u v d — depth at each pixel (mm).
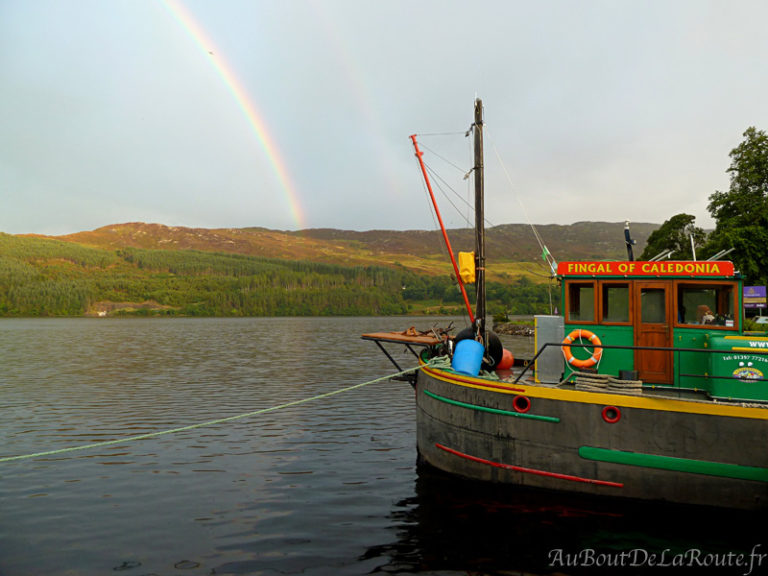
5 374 33438
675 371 10117
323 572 7637
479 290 12305
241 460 13859
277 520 9664
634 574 7543
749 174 48156
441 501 10328
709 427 8719
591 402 9375
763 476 8430
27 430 17391
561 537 8633
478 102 12375
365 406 22094
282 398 24047
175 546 8570
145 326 145500
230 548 8484
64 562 8000
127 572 7676
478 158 12336
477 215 12336
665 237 66625
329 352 53281
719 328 9859
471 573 7574
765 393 8984
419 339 13258
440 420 11484
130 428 17766
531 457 9883
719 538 8594
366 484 11734
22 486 11703
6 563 7965
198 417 19625
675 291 10211
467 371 11289
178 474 12609
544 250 11906
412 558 8039
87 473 12703
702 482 8773
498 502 10102
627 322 10469
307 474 12578
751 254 43594
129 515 9961
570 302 10898
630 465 9133
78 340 75812
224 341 73750
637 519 9148
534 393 9820
